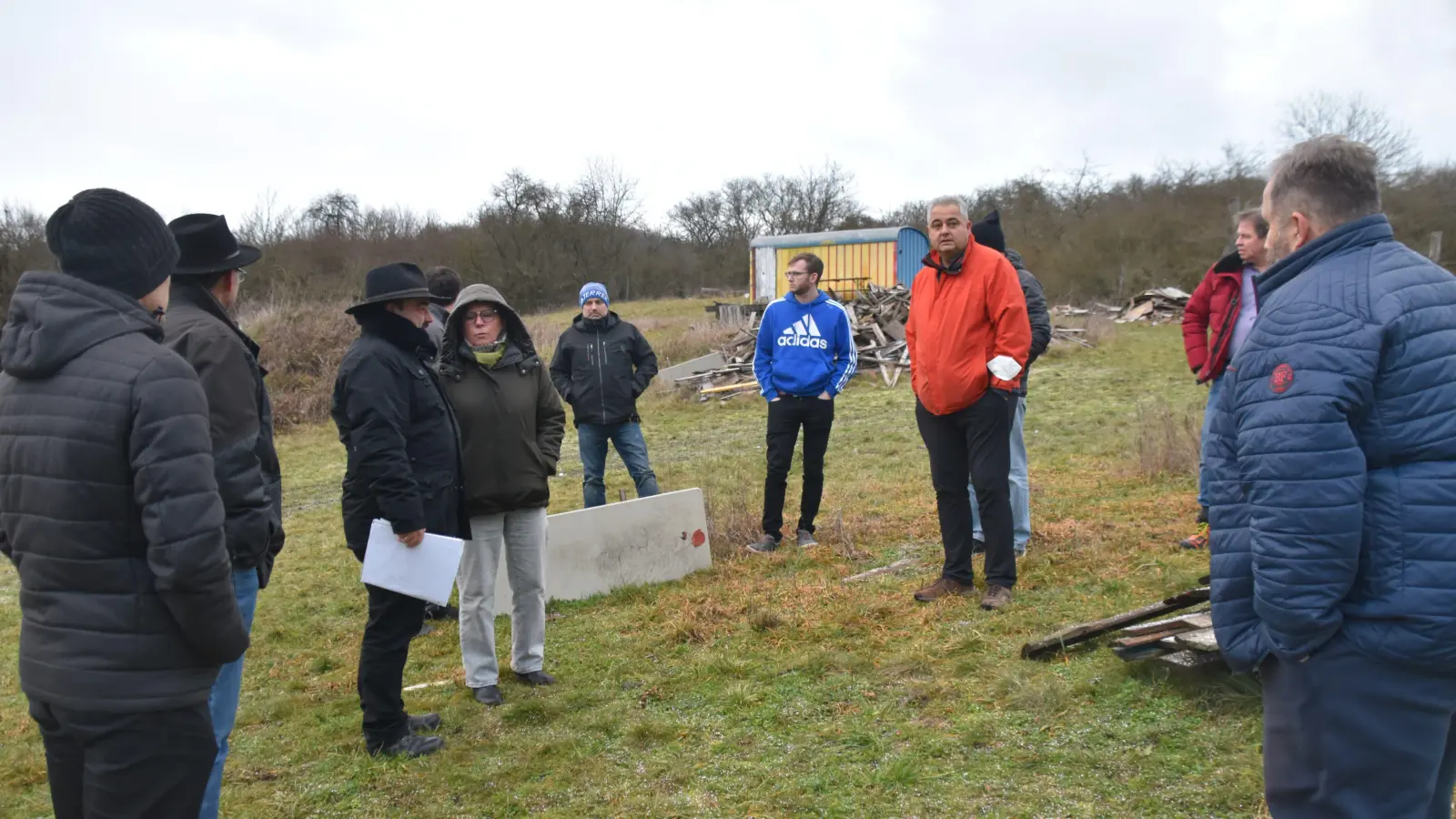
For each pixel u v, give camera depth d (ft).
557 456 14.08
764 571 19.06
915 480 27.89
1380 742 6.24
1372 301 6.25
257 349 9.79
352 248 126.72
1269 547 6.29
